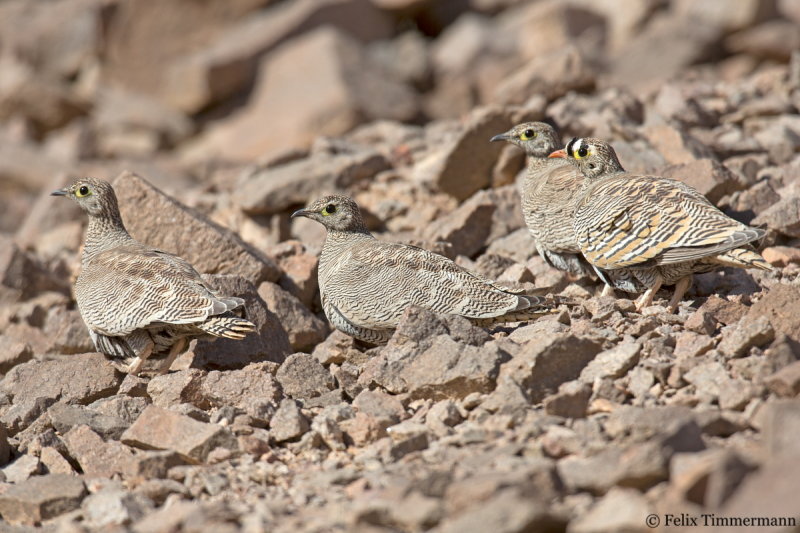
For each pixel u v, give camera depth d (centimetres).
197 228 1914
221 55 4919
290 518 1063
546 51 4769
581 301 1599
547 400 1233
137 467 1227
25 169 4312
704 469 937
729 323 1476
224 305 1491
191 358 1631
